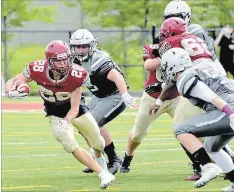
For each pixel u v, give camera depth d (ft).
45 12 185.88
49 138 91.66
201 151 50.65
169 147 83.30
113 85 62.59
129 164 65.98
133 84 169.07
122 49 171.42
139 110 63.52
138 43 171.73
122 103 63.26
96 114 62.64
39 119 113.91
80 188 57.93
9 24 183.62
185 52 51.21
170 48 56.18
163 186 58.44
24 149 81.92
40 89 54.24
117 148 83.05
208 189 56.75
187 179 61.21
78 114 56.85
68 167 69.31
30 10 184.24
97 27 192.75
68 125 53.11
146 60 61.36
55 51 51.70
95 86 62.28
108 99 62.95
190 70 50.44
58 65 51.98
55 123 54.39
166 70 51.29
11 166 69.92
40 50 192.24
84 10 187.62
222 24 181.57
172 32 57.16
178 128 51.72
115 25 182.91
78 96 53.83
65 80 52.95
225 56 139.64
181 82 50.01
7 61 167.94
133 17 182.09
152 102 62.44
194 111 56.90
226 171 52.47
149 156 76.23
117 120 112.68
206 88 49.42
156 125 105.91
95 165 53.78
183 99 57.57
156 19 181.27
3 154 77.92
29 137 92.73
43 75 53.21
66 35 204.54
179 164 70.59
